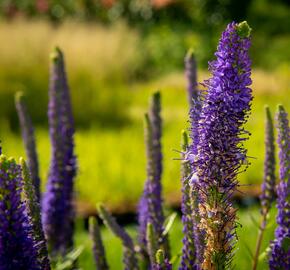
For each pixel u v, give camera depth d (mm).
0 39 17672
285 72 25484
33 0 29875
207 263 2943
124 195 10984
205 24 30453
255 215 8602
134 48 23000
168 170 11898
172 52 28250
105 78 18922
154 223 4219
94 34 20906
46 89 17172
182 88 23844
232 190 2875
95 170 11961
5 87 16500
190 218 3393
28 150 4980
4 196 2721
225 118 2721
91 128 16109
